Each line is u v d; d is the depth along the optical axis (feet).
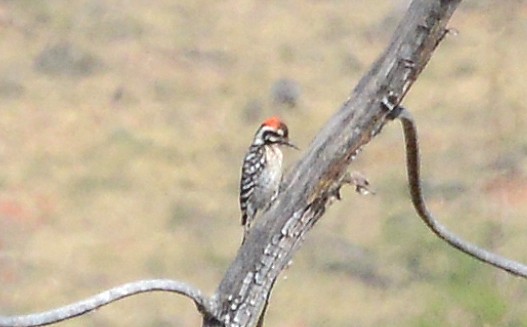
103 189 75.46
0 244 66.28
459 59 98.73
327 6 118.62
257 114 91.50
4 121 88.07
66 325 54.85
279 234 15.19
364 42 109.09
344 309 55.83
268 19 115.03
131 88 96.48
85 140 85.40
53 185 76.02
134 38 106.93
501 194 66.33
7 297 59.93
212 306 15.17
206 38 109.29
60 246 66.69
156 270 63.16
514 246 55.72
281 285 58.70
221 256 64.59
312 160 15.25
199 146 84.53
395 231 61.52
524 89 88.28
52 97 93.30
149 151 82.53
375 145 78.02
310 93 96.53
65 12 109.81
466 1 109.19
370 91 15.21
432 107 88.53
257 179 27.63
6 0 110.73
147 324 55.01
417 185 16.53
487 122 82.38
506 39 100.58
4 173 77.82
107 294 14.75
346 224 65.00
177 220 70.03
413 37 15.03
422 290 54.65
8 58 100.17
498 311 40.24
